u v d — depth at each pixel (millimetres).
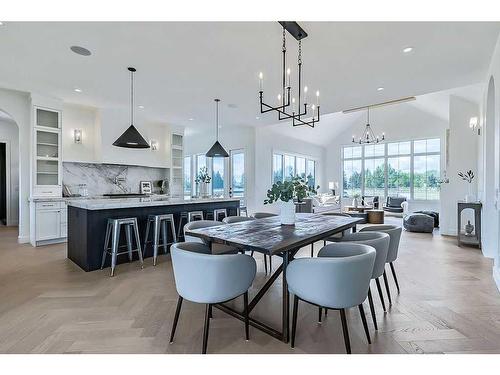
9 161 7121
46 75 3828
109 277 3227
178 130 7332
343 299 1714
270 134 8484
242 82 4055
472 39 2836
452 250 4629
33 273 3355
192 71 3656
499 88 2920
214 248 2961
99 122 5715
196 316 2316
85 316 2295
